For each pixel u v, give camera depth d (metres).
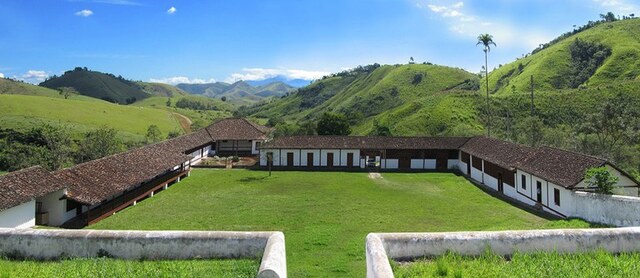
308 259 15.65
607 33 103.31
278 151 48.75
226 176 42.16
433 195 33.53
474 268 9.52
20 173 22.09
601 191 22.48
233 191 34.47
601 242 10.70
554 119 65.44
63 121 73.81
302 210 27.34
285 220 24.50
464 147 45.78
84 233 10.93
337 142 49.53
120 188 26.91
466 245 10.59
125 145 61.59
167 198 31.53
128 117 92.56
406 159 48.62
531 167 29.69
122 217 25.75
